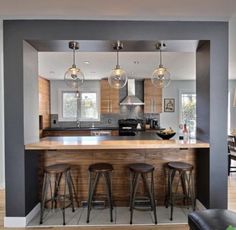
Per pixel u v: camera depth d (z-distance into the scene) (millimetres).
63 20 2652
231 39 3277
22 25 2637
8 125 2645
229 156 4652
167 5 2316
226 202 2719
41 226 2672
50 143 2770
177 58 4195
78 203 3135
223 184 2721
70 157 3131
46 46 2883
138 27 2680
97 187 3127
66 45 2844
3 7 2340
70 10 2428
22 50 2637
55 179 3055
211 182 2725
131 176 2955
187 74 5922
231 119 6906
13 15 2535
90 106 7059
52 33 2646
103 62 4531
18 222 2652
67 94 7039
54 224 2709
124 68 5102
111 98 6590
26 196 2695
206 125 2824
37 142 2891
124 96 6898
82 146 2617
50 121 6980
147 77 6434
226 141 2719
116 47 2895
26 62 2723
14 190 2654
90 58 4211
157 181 3176
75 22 2656
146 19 2660
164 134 3352
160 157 3174
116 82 3131
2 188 3979
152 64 4699
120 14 2539
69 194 3025
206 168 2814
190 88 7031
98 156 3143
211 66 2707
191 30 2695
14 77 2635
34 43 2762
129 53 3865
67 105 7055
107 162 3146
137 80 6945
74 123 7035
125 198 3158
